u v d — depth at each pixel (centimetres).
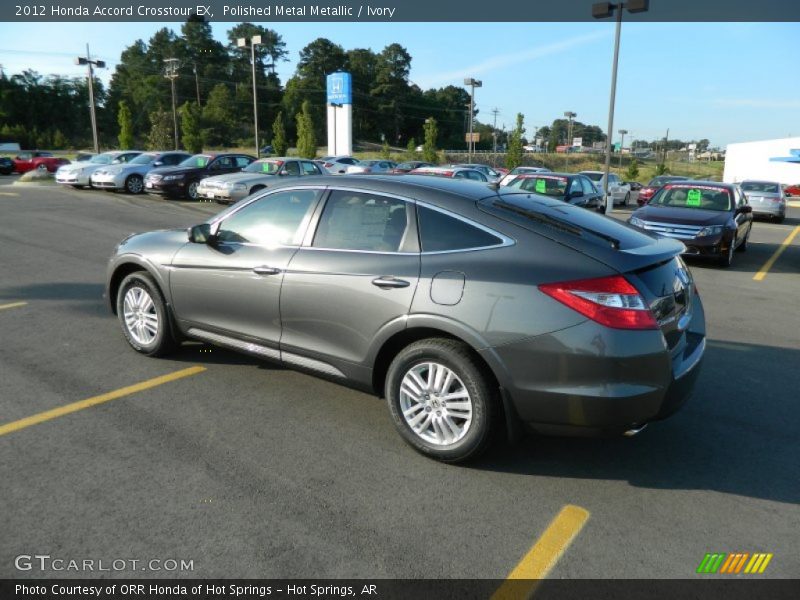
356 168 3103
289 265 410
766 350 605
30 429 387
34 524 291
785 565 279
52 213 1550
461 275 342
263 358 441
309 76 12038
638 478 353
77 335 580
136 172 2192
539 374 322
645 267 332
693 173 8862
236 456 362
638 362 314
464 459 354
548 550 285
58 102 10594
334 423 411
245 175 1903
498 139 14538
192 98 11438
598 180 2702
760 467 368
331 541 287
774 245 1496
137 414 414
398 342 378
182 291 476
